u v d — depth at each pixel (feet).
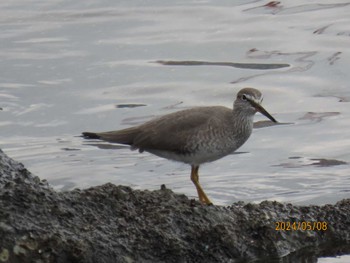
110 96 56.90
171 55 62.44
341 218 35.83
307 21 67.31
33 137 52.16
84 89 57.82
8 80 59.06
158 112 54.54
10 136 52.24
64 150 50.39
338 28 65.62
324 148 49.98
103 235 30.86
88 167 48.06
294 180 45.91
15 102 56.18
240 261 32.65
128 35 65.67
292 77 59.06
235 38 64.75
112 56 62.39
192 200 33.88
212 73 59.77
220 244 32.60
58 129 53.11
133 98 56.65
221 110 39.06
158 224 32.07
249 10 69.67
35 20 68.33
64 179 46.37
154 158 49.49
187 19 68.28
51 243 29.60
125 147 50.85
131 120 53.72
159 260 31.17
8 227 29.66
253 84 58.13
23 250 29.32
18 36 65.41
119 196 32.86
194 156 38.40
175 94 57.00
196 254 31.96
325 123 53.06
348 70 59.62
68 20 68.49
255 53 62.44
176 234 32.07
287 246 33.88
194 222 32.71
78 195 32.32
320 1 71.10
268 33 65.26
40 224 30.32
